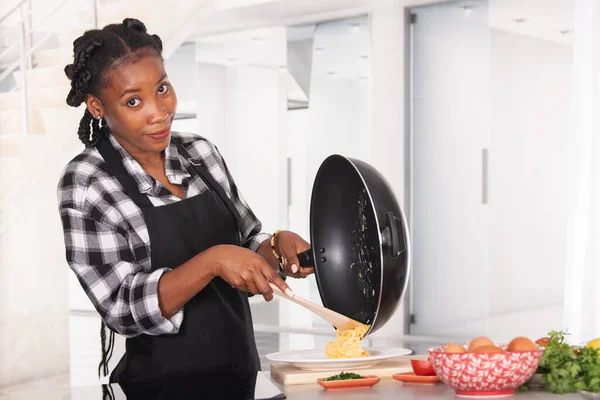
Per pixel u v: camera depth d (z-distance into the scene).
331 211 1.53
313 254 1.52
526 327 6.20
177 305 1.41
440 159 6.27
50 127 5.03
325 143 6.88
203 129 7.70
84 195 1.51
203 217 1.61
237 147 7.47
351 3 6.31
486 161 6.07
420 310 6.38
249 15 6.74
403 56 6.34
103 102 1.47
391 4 6.35
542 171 6.36
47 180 5.05
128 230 1.54
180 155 1.67
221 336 1.58
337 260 1.52
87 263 1.49
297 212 7.10
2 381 4.86
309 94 6.98
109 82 1.44
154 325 1.42
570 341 4.90
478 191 6.11
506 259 6.19
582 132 4.91
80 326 7.71
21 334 5.02
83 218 1.50
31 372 5.02
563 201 6.45
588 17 4.90
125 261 1.53
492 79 6.21
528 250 6.28
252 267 1.34
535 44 6.34
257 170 7.35
